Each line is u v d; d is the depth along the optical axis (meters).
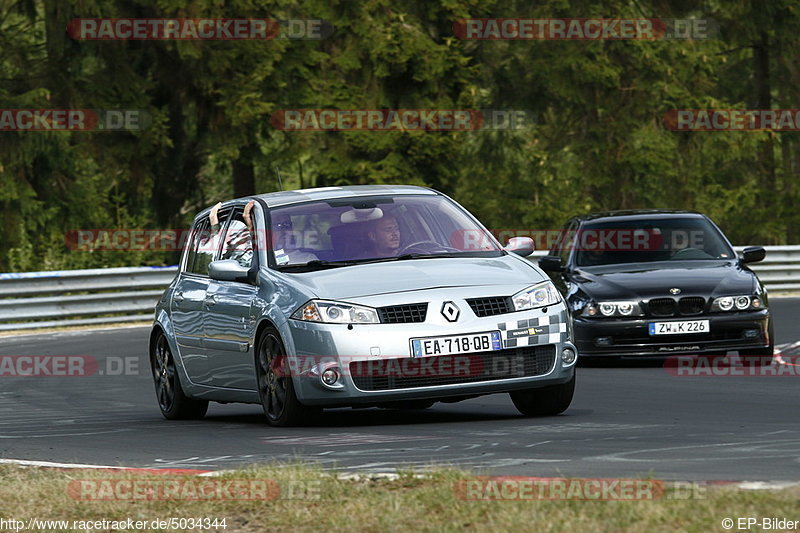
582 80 136.00
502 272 31.69
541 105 146.12
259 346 32.25
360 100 121.50
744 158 156.25
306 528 18.23
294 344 30.50
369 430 30.42
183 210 133.12
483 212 149.00
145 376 53.12
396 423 32.12
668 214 53.34
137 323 83.44
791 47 156.00
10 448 30.98
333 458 25.53
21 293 78.94
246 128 118.31
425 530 17.27
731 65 164.00
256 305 32.34
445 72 124.19
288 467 23.03
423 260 32.44
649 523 16.78
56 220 119.81
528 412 32.88
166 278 86.38
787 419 30.64
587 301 47.88
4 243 115.12
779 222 155.50
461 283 30.86
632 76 140.50
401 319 30.11
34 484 23.12
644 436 27.48
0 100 115.25
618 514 17.34
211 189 138.25
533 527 16.94
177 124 124.44
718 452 24.44
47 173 120.06
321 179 127.00
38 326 78.75
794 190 158.25
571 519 17.17
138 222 122.62
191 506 20.08
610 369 47.16
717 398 36.69
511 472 22.56
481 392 30.33
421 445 27.00
